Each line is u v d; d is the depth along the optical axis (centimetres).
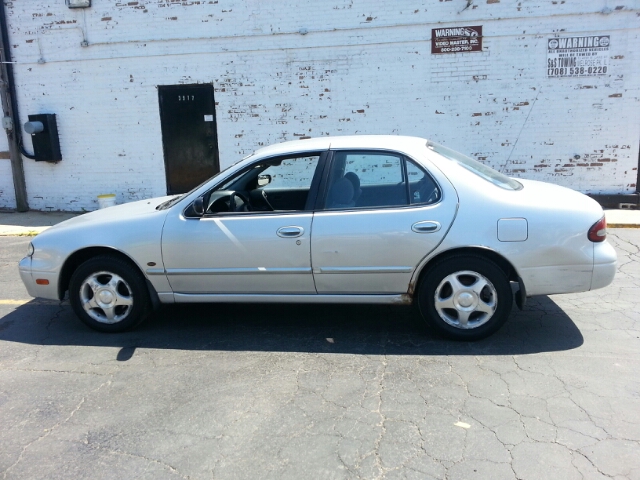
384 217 438
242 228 455
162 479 289
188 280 471
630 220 905
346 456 303
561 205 432
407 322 500
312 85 1070
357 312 531
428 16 1009
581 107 1005
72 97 1145
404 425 330
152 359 437
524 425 326
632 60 975
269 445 315
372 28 1030
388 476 285
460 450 304
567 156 1027
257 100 1091
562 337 455
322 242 443
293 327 498
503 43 1001
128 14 1095
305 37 1052
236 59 1080
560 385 372
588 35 978
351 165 457
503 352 429
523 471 285
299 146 473
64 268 491
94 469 299
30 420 350
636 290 575
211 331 494
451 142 1052
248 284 464
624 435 314
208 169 1138
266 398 368
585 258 424
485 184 443
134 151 1151
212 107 1109
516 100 1019
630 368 395
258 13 1057
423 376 392
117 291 482
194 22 1080
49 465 303
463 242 427
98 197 1080
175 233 464
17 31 1132
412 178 446
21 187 1194
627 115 996
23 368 427
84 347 465
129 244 471
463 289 438
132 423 343
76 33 1116
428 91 1039
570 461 292
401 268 439
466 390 370
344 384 384
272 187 482
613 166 1018
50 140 1146
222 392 378
